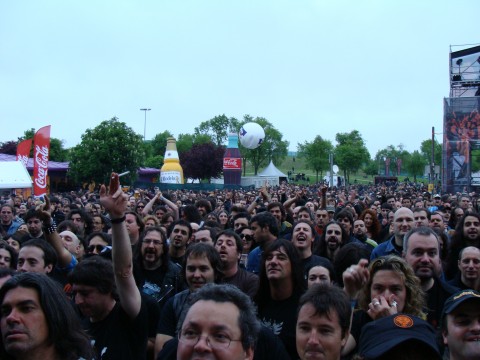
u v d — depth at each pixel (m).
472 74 25.91
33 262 3.40
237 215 6.07
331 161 20.67
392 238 4.67
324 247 4.98
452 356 2.00
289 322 2.98
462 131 24.94
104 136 30.89
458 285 3.60
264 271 3.16
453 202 11.12
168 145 40.59
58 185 36.16
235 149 38.69
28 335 1.89
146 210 7.64
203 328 1.62
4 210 6.95
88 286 2.58
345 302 2.20
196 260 3.19
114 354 2.52
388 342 1.71
